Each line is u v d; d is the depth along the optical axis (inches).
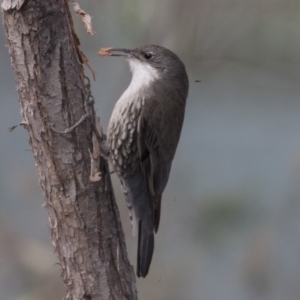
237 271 479.8
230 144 537.0
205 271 479.5
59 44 296.0
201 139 544.1
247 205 471.5
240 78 518.9
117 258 315.0
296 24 502.0
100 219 311.1
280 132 543.2
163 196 492.1
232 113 549.0
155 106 389.4
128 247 482.0
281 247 473.7
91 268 310.7
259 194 481.7
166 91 393.7
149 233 386.0
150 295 469.4
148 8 489.7
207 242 473.7
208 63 512.1
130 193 392.2
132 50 400.5
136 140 390.9
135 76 396.5
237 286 477.7
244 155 528.7
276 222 476.1
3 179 494.0
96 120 311.9
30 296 435.8
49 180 306.0
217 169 516.7
